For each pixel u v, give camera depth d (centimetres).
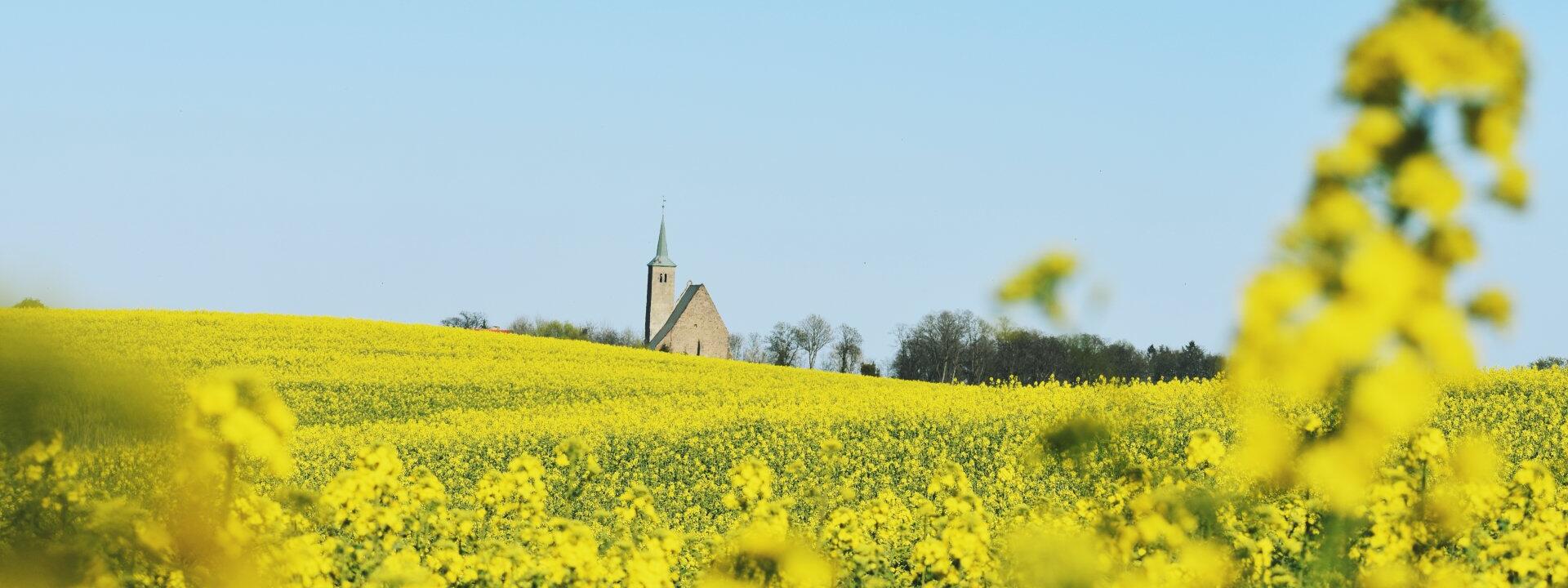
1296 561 468
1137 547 334
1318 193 151
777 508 805
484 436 2647
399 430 2881
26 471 423
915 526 1023
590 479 1092
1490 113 146
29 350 413
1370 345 147
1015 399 2781
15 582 418
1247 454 169
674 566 809
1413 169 144
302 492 640
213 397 407
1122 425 313
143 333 4412
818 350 11688
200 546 412
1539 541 598
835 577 630
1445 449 356
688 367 4906
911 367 7838
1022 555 287
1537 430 2023
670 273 13512
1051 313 173
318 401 3538
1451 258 146
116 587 413
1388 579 288
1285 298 150
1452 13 150
